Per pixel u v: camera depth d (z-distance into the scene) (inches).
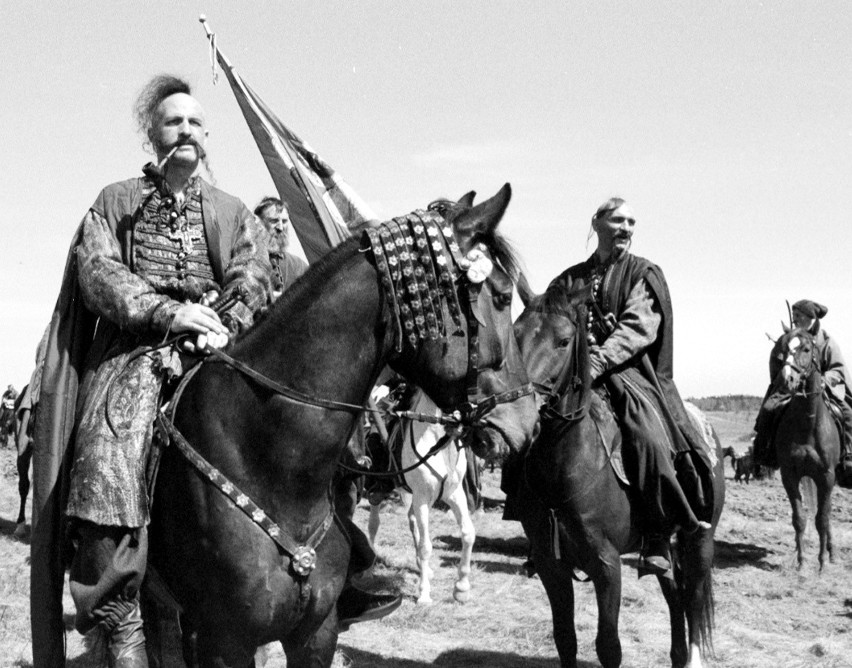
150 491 132.2
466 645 290.7
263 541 128.3
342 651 275.1
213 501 128.4
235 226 153.6
